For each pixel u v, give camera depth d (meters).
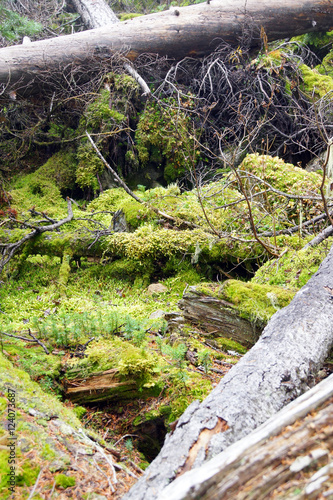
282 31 8.11
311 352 2.31
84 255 5.47
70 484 1.80
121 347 2.94
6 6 10.13
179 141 7.19
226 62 7.92
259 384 2.00
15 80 7.26
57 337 3.10
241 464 1.39
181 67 7.98
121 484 1.90
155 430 2.53
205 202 5.58
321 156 6.88
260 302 3.28
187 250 4.99
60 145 8.17
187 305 3.49
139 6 13.02
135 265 5.12
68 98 7.42
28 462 1.86
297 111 7.28
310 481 1.31
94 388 2.67
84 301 4.69
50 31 10.11
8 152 8.09
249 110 7.20
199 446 1.66
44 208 6.92
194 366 2.92
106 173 7.53
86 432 2.27
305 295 2.82
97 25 9.96
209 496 1.34
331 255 3.50
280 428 1.49
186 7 7.95
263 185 5.63
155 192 5.98
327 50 9.12
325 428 1.45
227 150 7.63
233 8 7.78
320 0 7.89
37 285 5.26
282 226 5.11
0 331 3.06
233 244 4.85
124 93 7.74
